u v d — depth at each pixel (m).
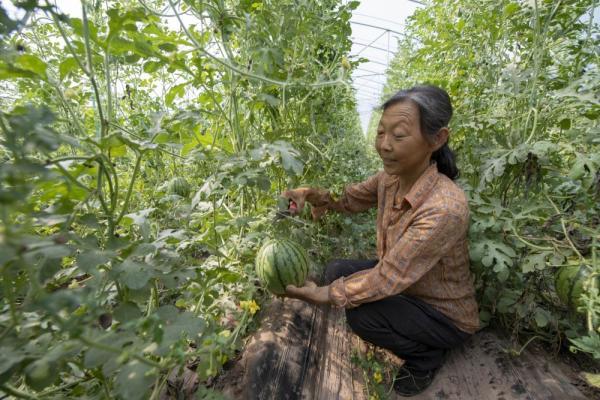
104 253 0.93
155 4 2.32
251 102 1.94
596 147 2.10
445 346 1.82
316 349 1.96
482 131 2.39
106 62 1.18
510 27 2.36
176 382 1.57
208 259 2.00
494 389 1.77
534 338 2.06
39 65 0.95
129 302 0.99
